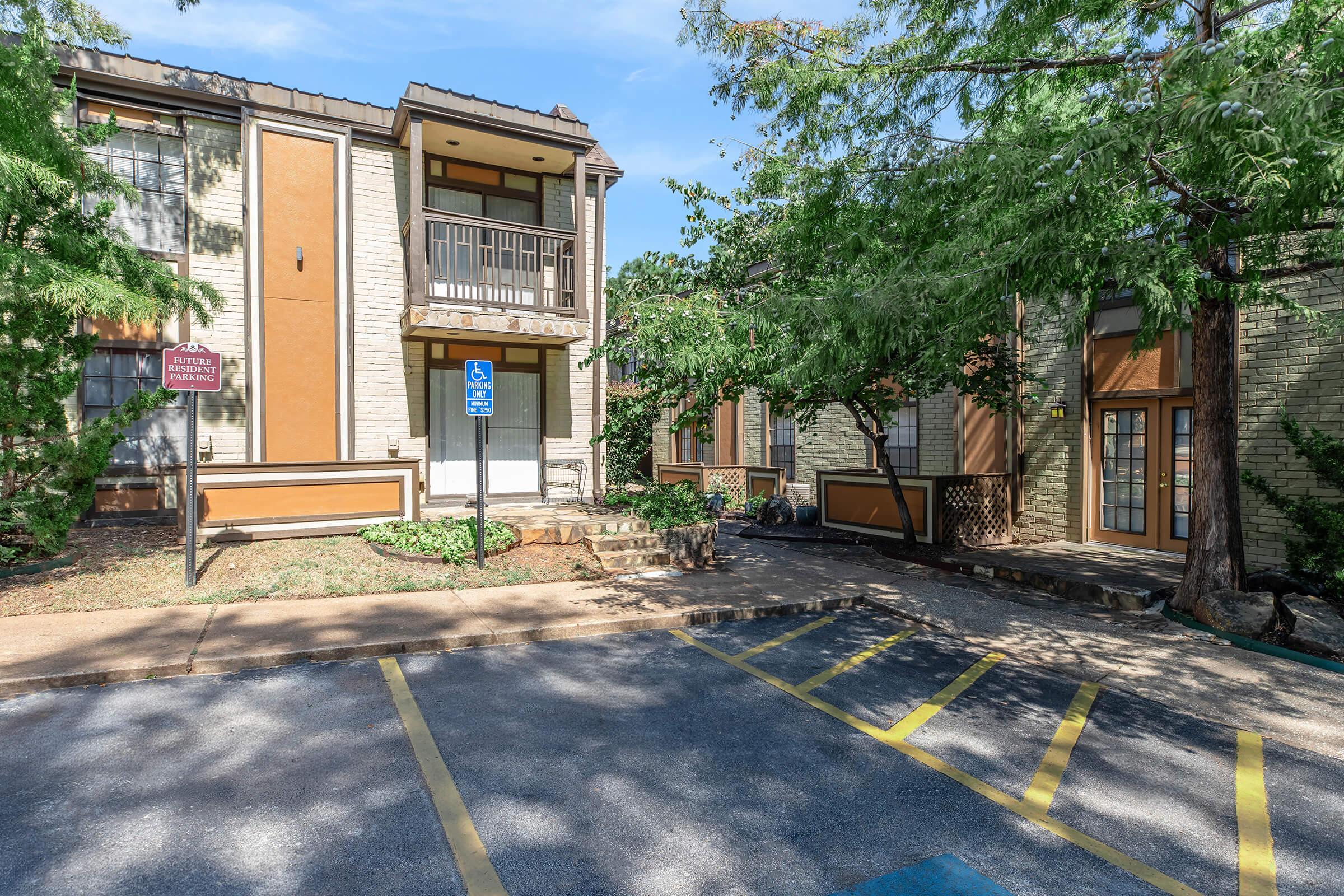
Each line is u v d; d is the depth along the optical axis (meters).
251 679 5.23
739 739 4.41
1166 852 3.27
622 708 4.88
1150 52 6.37
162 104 10.48
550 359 13.14
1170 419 9.98
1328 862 3.21
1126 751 4.34
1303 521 7.57
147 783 3.67
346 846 3.18
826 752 4.25
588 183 13.58
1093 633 6.88
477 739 4.32
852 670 5.80
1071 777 3.98
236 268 10.93
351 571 8.12
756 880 3.00
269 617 6.54
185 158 10.70
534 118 11.88
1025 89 7.32
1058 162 4.46
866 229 7.46
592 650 6.17
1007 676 5.70
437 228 12.19
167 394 8.23
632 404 10.42
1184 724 4.79
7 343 7.64
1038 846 3.30
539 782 3.82
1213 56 3.99
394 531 9.57
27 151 7.43
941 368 5.91
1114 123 4.54
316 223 11.42
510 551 9.46
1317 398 8.24
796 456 16.92
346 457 11.57
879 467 14.38
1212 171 4.43
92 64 9.98
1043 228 4.71
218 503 9.22
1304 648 6.14
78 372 8.08
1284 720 4.83
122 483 10.43
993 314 5.18
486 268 12.62
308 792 3.64
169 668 5.21
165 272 8.66
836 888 2.95
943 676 5.68
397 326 11.99
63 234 7.66
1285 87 3.76
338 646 5.72
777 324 7.46
